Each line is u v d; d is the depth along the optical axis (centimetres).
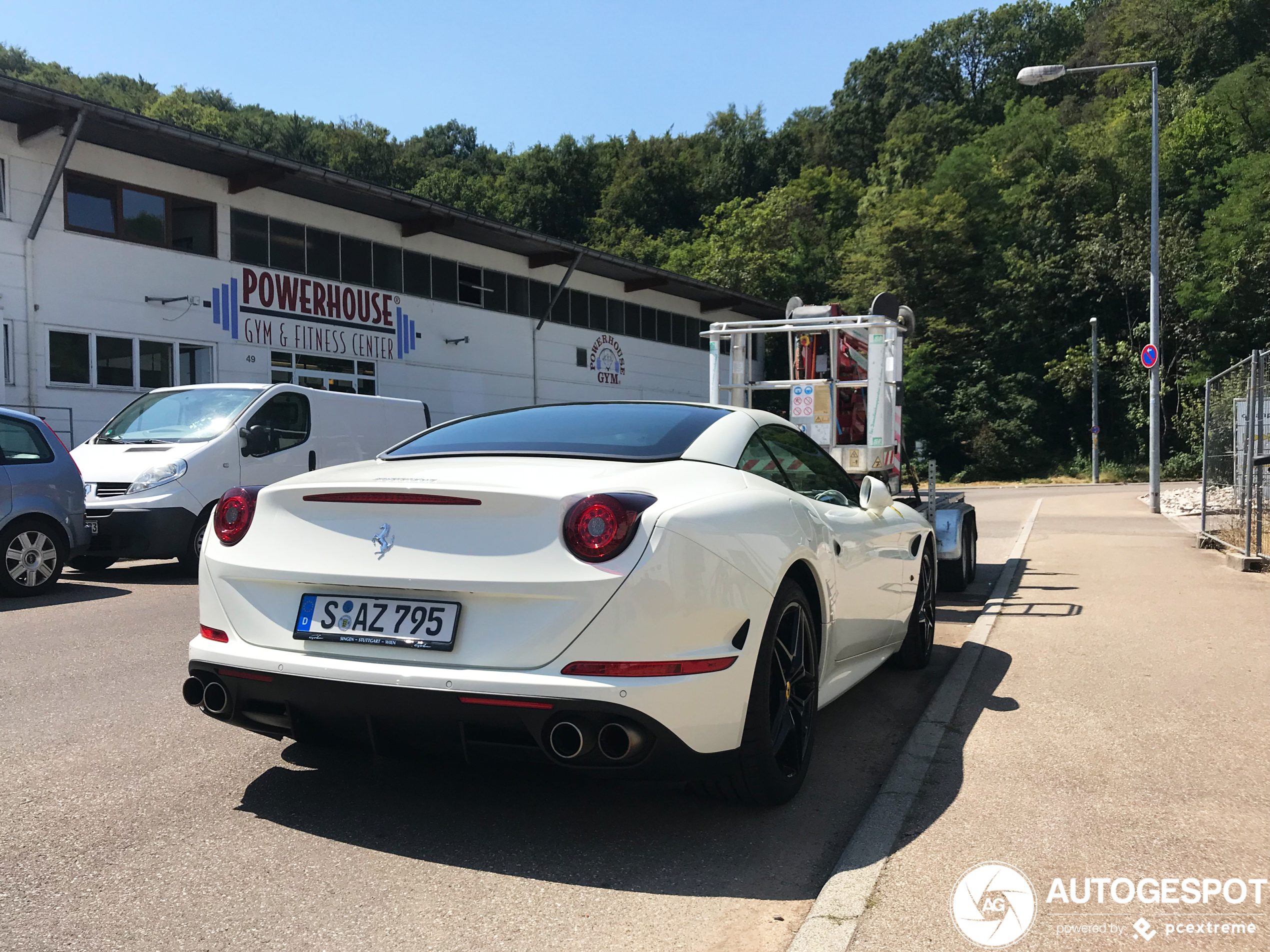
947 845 281
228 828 300
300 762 366
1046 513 1802
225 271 1966
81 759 368
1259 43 6256
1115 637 585
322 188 2056
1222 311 4409
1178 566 918
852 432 810
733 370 832
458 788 339
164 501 891
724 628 281
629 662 261
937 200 5178
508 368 2764
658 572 265
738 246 5569
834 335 784
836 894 249
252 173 1936
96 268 1728
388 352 2370
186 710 439
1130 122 5356
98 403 1723
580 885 262
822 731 418
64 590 830
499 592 268
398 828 302
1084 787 329
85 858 277
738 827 305
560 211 7362
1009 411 4869
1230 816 302
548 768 284
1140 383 4681
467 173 7481
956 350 5138
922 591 529
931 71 8344
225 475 953
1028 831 291
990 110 7900
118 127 1634
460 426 394
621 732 262
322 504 298
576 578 262
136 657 553
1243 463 1016
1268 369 961
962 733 394
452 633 272
